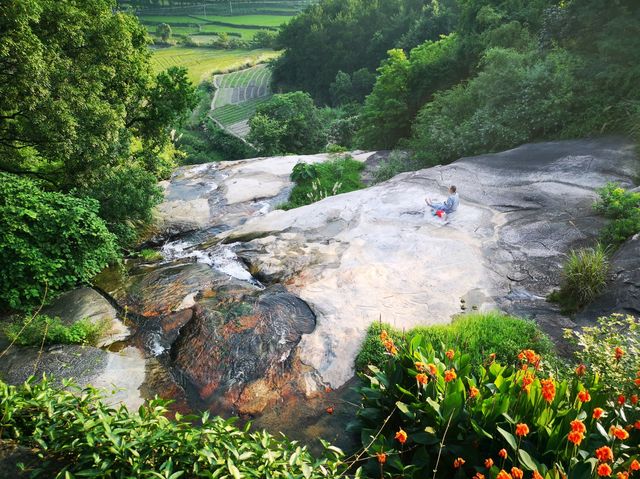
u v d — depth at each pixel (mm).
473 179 11461
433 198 10688
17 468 3115
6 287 7660
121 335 7238
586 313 7023
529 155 12141
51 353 6621
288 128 35031
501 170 11656
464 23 22547
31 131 9844
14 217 8047
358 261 8789
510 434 3588
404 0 54188
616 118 12250
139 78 13367
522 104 13938
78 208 8648
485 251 8758
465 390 4328
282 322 7281
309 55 57938
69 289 8531
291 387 6160
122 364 6559
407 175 12312
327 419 5637
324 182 14750
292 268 8852
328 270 8609
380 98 21609
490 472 3381
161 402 3842
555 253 8414
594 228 8734
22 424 3488
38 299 7969
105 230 9016
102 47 11367
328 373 6379
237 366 6473
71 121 9516
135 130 14070
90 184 10898
